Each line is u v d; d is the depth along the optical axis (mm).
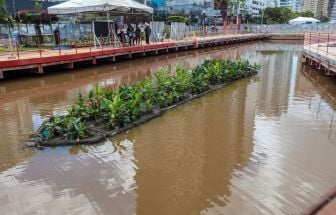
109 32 20672
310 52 17531
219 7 66250
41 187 4738
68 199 4438
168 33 29438
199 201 4398
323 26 51562
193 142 6371
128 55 20406
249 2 92562
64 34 21672
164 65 18375
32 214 4133
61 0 36656
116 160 5578
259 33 47844
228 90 11078
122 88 8508
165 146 6168
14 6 28969
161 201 4398
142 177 5020
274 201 4395
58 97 10359
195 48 29344
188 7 60906
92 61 17219
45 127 6805
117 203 4352
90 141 6215
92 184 4812
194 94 10078
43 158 5648
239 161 5586
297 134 6918
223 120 7754
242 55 24641
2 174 5121
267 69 16609
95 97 8094
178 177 5027
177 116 7984
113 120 6832
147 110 7910
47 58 14227
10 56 14469
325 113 8555
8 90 11320
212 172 5180
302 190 4664
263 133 6938
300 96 10477
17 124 7590
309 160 5664
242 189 4695
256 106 9094
